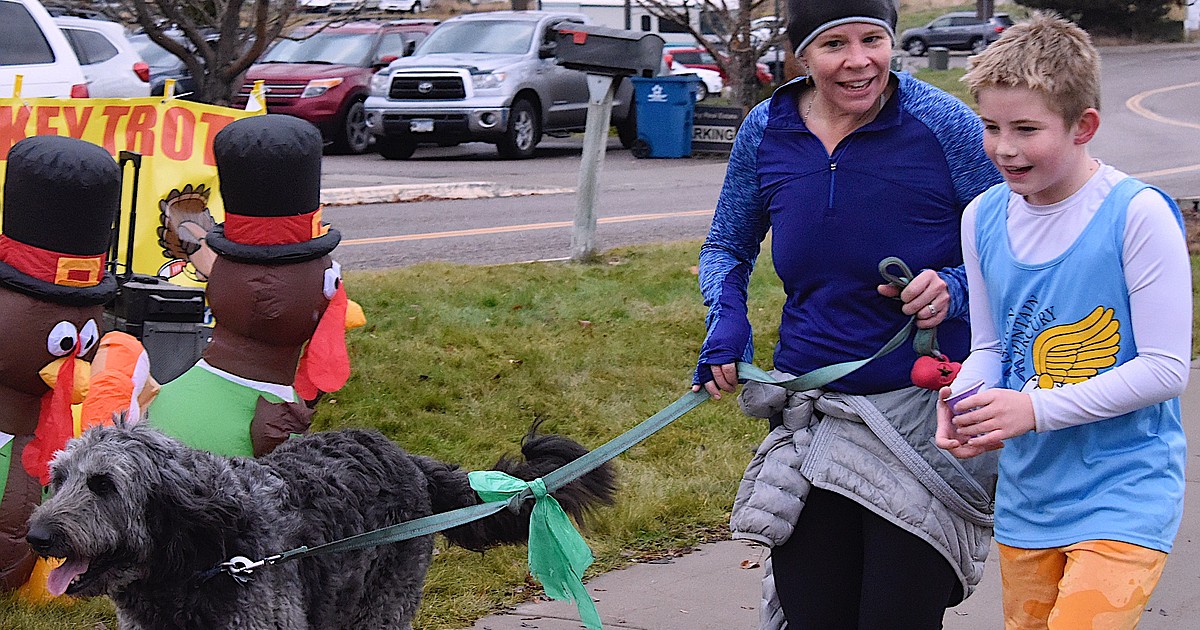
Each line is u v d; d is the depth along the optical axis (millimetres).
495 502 3711
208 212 5684
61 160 4074
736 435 6828
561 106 20938
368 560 3697
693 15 33500
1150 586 2797
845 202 3240
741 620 4668
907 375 3260
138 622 3311
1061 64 2779
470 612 4703
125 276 5199
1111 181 2893
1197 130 24656
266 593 3277
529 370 7566
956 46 48875
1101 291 2863
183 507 3152
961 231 3189
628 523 5512
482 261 10992
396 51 21906
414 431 6527
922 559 3189
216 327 4301
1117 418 2877
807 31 3182
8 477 4352
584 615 3666
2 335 4121
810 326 3342
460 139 19781
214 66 11164
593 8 33000
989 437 2828
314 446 3748
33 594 4512
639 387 7480
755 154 3441
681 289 9727
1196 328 8984
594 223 10898
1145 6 54500
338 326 4383
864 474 3209
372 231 12703
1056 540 2916
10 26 10578
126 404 4227
